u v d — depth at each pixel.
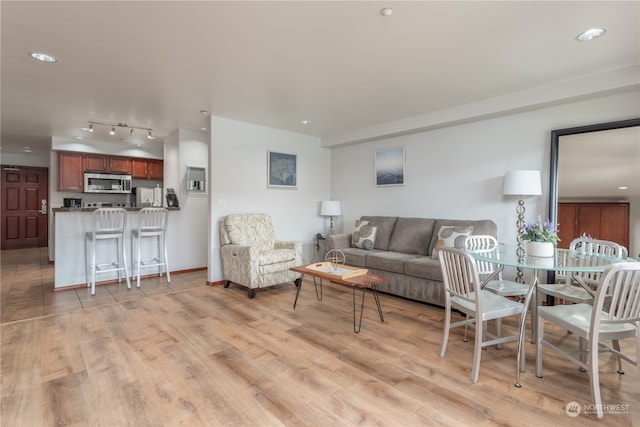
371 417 1.71
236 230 4.24
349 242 4.82
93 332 2.79
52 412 1.74
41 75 2.91
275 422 1.67
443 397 1.88
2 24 2.09
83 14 1.98
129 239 4.63
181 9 1.94
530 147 3.54
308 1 1.87
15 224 7.26
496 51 2.48
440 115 4.02
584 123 3.20
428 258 3.78
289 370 2.18
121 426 1.64
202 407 1.79
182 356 2.37
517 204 3.65
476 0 1.86
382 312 3.34
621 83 2.79
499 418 1.70
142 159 6.82
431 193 4.43
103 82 3.09
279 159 5.02
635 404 1.81
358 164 5.39
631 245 2.97
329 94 3.45
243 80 3.06
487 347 2.54
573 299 2.40
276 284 4.09
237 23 2.10
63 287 4.13
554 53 2.52
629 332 1.78
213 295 3.91
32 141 5.91
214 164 4.30
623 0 1.85
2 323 2.99
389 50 2.47
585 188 3.19
